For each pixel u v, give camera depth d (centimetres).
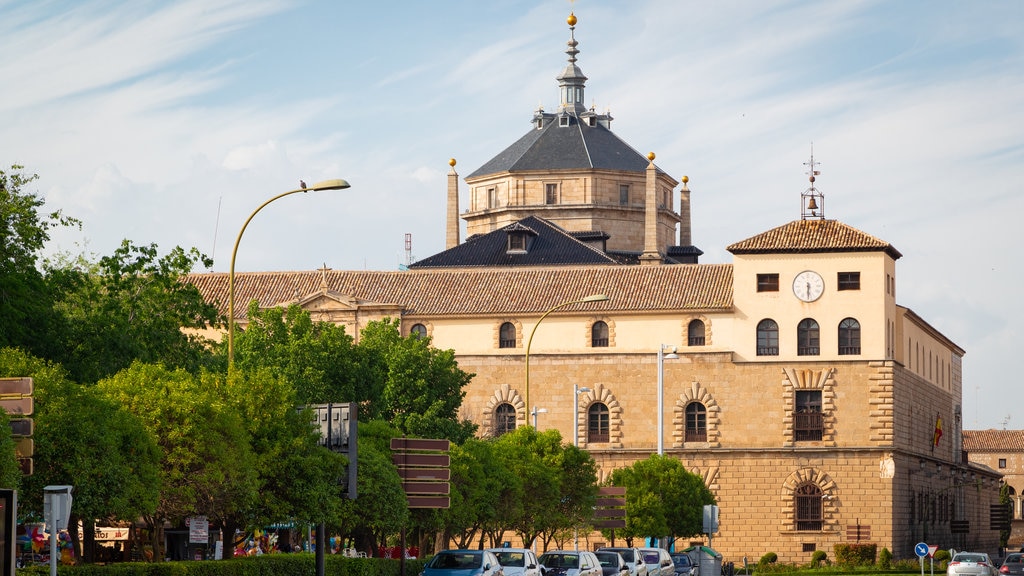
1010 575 8612
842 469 11788
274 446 5650
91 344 6675
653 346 12081
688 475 10712
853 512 11750
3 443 4016
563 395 12131
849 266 11906
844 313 11894
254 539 7225
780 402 11900
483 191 15825
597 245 14788
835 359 11850
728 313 12019
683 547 11856
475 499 7481
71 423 4719
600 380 12094
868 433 11800
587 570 6359
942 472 13912
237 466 5325
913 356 12812
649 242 14838
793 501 11819
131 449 4909
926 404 13312
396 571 6438
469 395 12181
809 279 11956
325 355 8756
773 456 11856
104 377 6494
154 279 7181
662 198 15650
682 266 12525
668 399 12012
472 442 7762
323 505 5756
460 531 7794
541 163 15462
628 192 15462
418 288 12538
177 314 7262
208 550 6166
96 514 4747
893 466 11738
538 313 12181
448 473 6144
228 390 5666
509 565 5897
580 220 15300
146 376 5397
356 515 6400
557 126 15900
